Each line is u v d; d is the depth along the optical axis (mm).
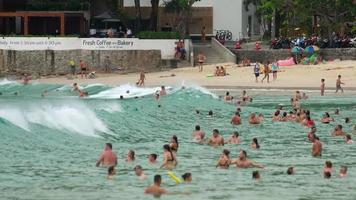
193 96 99562
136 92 104688
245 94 97000
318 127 77688
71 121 73125
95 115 78375
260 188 50312
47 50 126812
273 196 48375
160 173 54219
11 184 50406
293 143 68250
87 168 55531
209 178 52781
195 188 49875
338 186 51312
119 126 76312
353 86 107625
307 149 65250
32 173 53625
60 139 67438
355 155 62688
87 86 111500
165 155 56688
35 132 68062
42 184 50469
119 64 127750
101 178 52375
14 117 69812
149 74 123812
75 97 100375
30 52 126938
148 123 79625
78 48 127125
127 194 48094
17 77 126125
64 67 127000
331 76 114062
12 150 61969
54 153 61500
